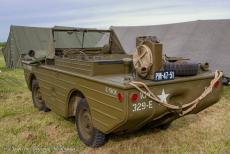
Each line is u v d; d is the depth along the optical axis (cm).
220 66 948
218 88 461
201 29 1102
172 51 1117
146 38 397
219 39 1021
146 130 527
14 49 1502
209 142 475
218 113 630
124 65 438
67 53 560
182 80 406
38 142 487
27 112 660
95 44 733
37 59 593
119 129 389
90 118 447
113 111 375
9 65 1535
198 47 1054
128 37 1366
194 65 425
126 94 356
